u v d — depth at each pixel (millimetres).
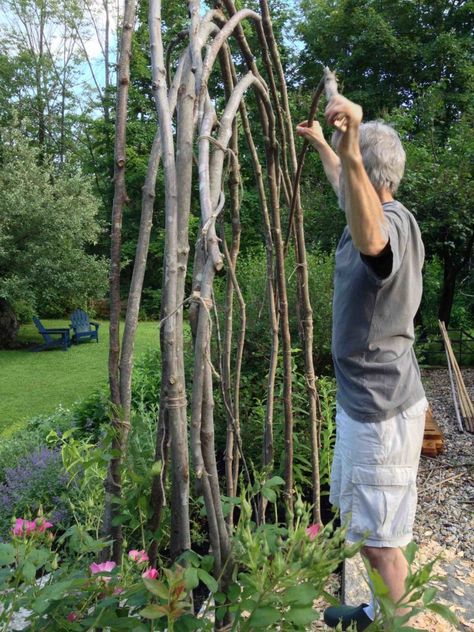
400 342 1592
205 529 2863
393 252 1365
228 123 1258
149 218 1359
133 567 1284
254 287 4445
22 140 13555
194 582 1009
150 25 1261
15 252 12414
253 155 1737
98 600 1213
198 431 1113
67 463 1936
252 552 1025
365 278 1515
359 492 1606
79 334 12734
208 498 1149
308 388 2045
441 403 6066
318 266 4949
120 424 1376
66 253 12969
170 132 1201
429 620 2102
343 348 1599
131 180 17844
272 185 1744
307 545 1029
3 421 6457
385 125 1633
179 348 1162
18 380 8836
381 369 1568
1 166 13406
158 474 1240
